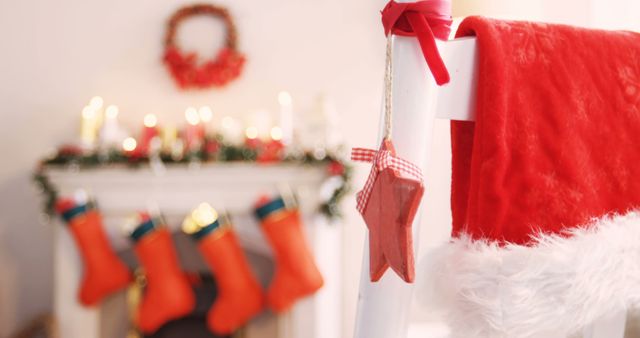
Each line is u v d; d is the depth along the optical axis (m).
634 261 0.66
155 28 3.32
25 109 3.31
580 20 2.68
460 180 0.76
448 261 0.67
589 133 0.72
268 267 3.04
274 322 2.96
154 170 2.85
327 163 2.83
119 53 3.31
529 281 0.64
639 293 0.66
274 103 3.32
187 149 2.87
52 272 3.32
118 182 2.88
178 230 3.00
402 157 0.63
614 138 0.72
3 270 3.32
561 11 2.68
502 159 0.68
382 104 0.66
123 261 3.06
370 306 0.65
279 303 2.79
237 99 3.31
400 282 0.64
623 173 0.73
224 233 2.84
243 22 3.32
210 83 3.23
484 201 0.69
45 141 3.31
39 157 3.31
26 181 3.31
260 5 3.32
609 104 0.72
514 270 0.64
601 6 2.39
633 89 0.73
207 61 3.30
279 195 2.88
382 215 0.59
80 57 3.31
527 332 0.64
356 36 3.33
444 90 0.68
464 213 0.76
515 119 0.69
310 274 2.80
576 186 0.70
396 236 0.56
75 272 2.93
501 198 0.68
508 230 0.69
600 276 0.64
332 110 3.13
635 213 0.71
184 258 3.11
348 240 3.27
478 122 0.68
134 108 3.31
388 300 0.64
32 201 3.32
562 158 0.70
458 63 0.68
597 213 0.71
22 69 3.30
